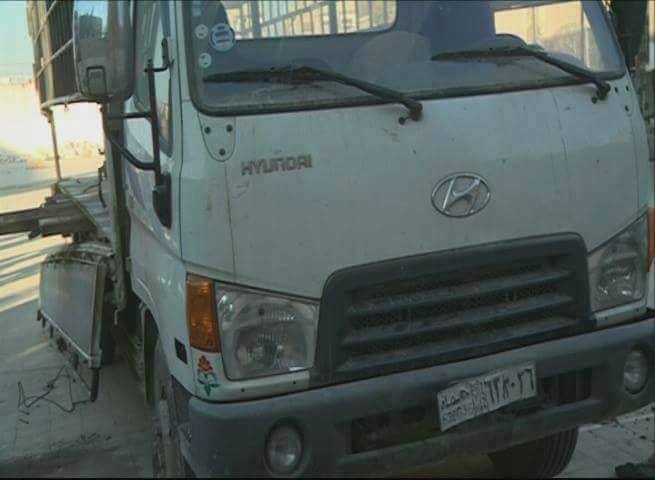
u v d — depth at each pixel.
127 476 2.89
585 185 3.39
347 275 3.01
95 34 3.29
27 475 2.85
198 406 2.96
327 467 2.95
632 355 3.46
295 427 2.93
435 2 3.47
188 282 2.97
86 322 5.26
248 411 2.87
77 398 5.80
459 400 3.10
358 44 3.28
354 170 3.02
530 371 3.22
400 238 3.08
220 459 2.87
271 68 3.08
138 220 3.93
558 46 3.59
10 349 7.03
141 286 3.92
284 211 2.95
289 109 3.01
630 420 4.98
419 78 3.26
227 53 3.07
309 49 3.22
